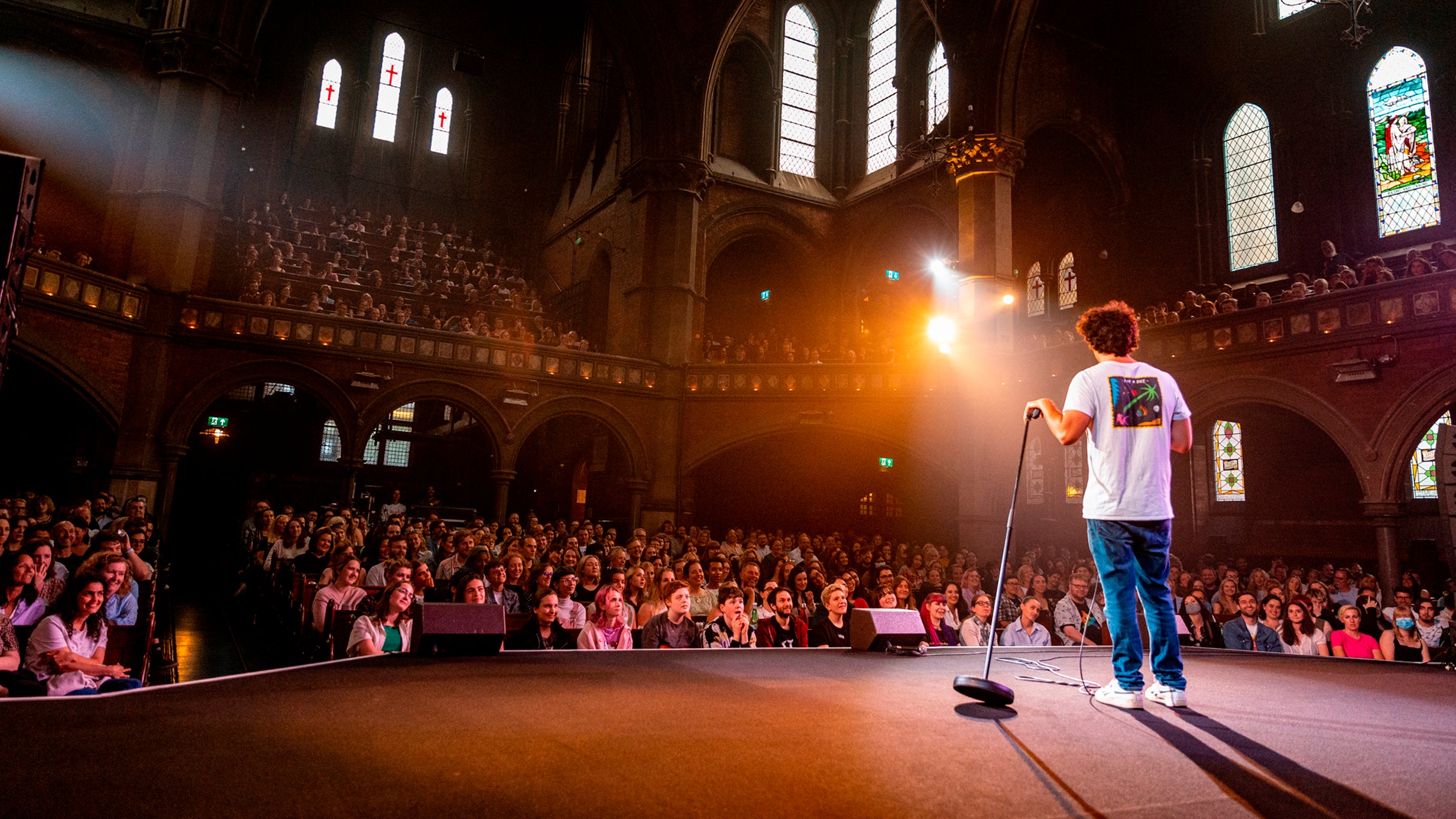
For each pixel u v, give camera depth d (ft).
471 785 6.60
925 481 85.61
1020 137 74.08
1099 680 12.81
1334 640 26.22
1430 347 46.78
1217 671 13.93
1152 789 7.06
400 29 115.85
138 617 24.80
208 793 6.17
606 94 105.70
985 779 7.21
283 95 106.83
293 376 66.13
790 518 91.86
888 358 79.71
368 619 19.62
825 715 9.39
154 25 66.03
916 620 16.17
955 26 72.28
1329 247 61.41
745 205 91.45
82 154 68.23
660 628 22.44
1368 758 8.10
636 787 6.71
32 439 71.82
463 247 108.88
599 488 90.38
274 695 9.52
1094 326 11.98
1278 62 71.36
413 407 103.04
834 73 100.17
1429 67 62.64
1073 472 69.41
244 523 61.62
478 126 118.42
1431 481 56.34
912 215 87.66
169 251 62.34
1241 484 66.13
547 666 12.50
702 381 81.10
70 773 6.42
